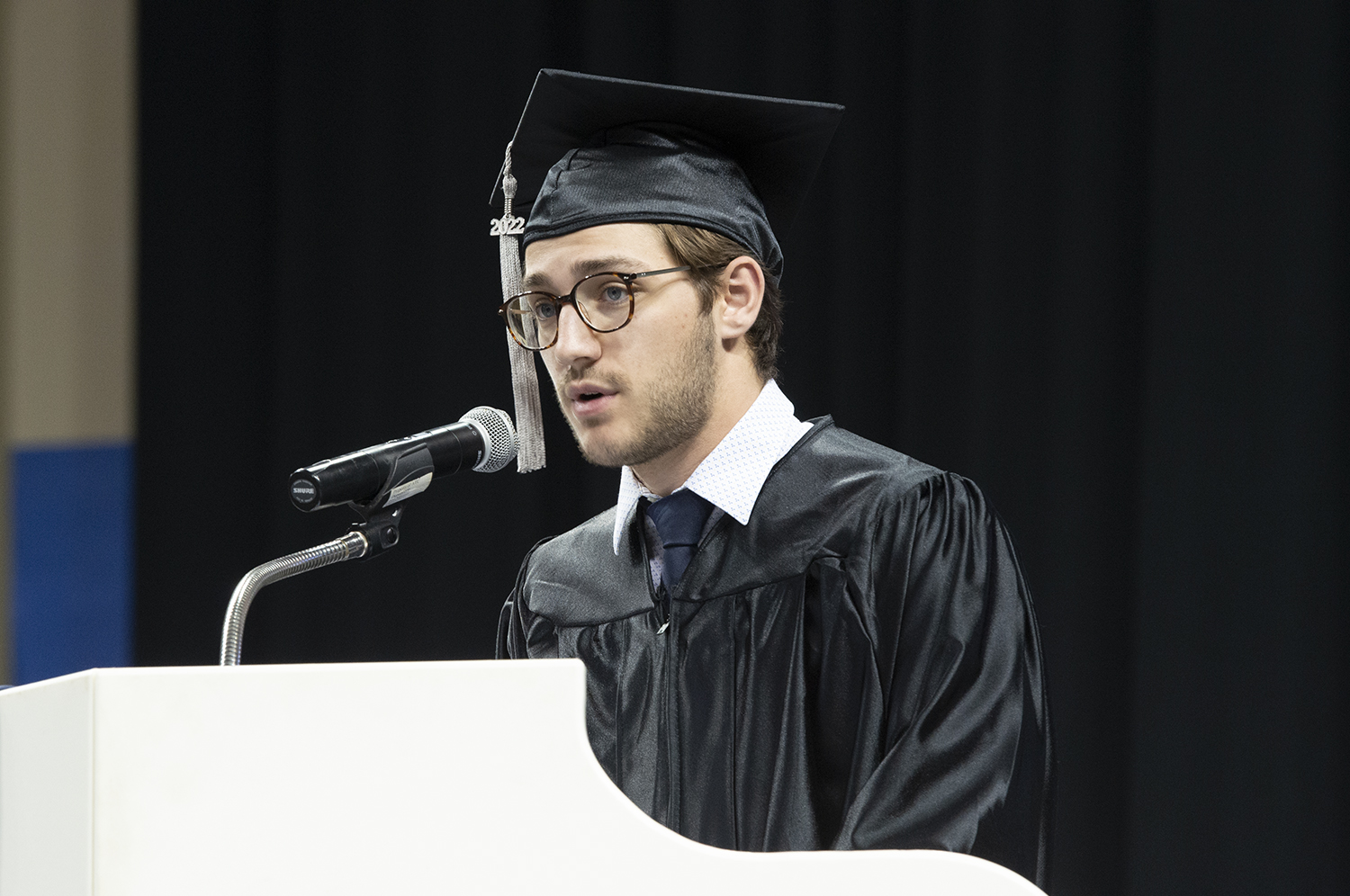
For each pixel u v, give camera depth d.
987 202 8.99
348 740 2.76
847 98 9.55
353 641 10.85
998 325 8.95
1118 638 8.72
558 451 10.39
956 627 4.67
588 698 5.14
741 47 9.83
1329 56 8.21
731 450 5.12
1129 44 8.84
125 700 2.74
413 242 10.97
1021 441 8.93
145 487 11.77
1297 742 8.09
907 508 4.91
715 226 5.02
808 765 4.76
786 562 4.94
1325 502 8.12
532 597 5.54
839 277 9.50
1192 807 8.27
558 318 4.95
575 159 5.14
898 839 4.28
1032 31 9.01
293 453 11.16
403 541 10.73
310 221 11.23
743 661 4.90
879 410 9.44
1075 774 8.70
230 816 2.73
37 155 12.96
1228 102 8.39
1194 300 8.39
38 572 12.80
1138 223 8.79
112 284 12.84
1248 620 8.22
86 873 2.71
